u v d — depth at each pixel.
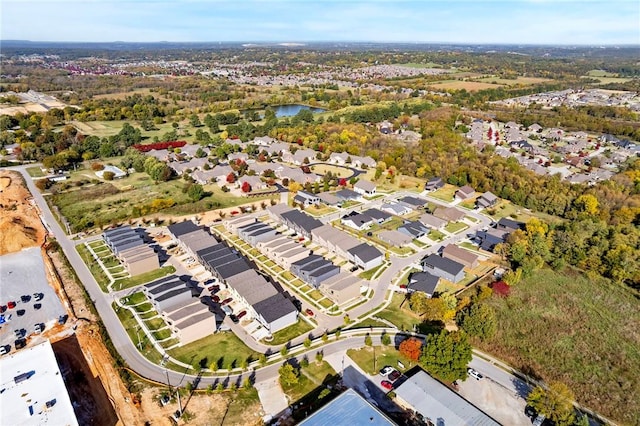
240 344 66.94
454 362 57.62
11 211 111.88
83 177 143.25
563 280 89.12
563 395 52.88
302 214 110.81
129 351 64.69
